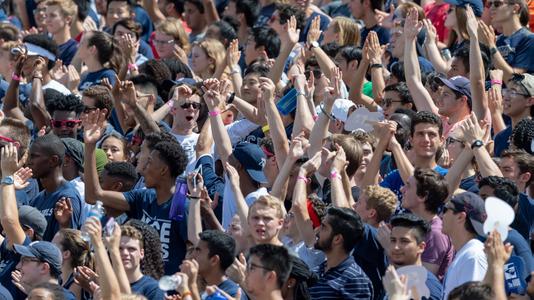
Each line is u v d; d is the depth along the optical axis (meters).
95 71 41.25
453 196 26.09
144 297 24.80
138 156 33.31
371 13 43.62
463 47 36.28
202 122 35.81
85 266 28.03
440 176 27.45
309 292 26.16
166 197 29.98
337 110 32.88
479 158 28.70
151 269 27.69
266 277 24.48
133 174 31.47
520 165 28.73
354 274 26.20
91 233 25.06
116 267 25.14
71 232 28.61
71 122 35.03
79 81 41.66
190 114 34.78
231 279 26.94
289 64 41.44
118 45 41.50
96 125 30.41
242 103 35.56
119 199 30.25
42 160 31.61
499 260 22.58
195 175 29.22
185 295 23.45
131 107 35.00
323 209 28.03
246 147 30.91
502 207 22.58
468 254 25.03
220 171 33.78
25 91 40.56
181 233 29.44
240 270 26.44
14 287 29.64
